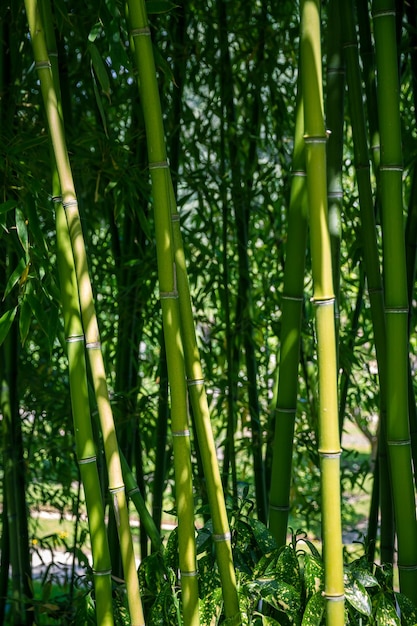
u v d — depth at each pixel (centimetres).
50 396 285
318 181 133
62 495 307
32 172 208
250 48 281
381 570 157
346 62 182
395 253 151
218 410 279
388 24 150
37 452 298
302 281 166
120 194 237
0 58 230
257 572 157
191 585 148
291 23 308
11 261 243
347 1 178
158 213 145
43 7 162
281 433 171
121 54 168
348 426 782
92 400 190
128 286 255
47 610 224
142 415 270
